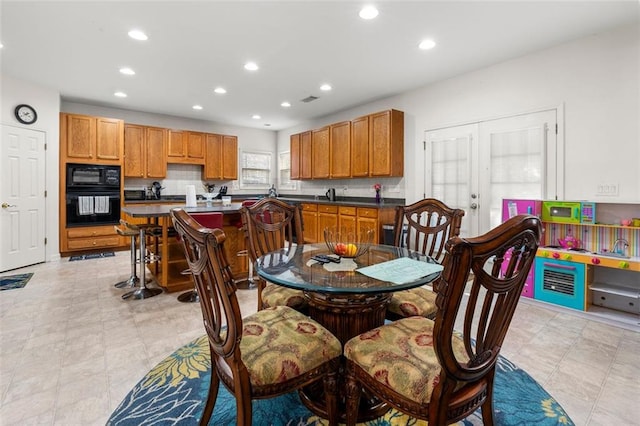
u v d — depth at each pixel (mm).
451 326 935
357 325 1602
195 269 1182
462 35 3021
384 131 4711
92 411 1579
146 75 4062
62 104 5223
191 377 1870
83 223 5043
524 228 956
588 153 3051
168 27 2893
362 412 1515
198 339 2336
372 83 4336
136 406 1619
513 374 1908
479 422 1521
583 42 3053
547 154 3312
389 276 1439
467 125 3988
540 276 3023
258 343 1297
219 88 4582
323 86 4480
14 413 1555
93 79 4211
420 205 2393
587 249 3010
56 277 3857
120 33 3002
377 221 4582
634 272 2801
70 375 1875
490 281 965
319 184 6656
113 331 2451
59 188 4820
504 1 2482
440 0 2482
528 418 1539
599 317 2674
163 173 6020
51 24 2842
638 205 2773
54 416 1540
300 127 7031
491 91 3746
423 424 1505
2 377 1846
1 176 4047
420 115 4539
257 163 7609
